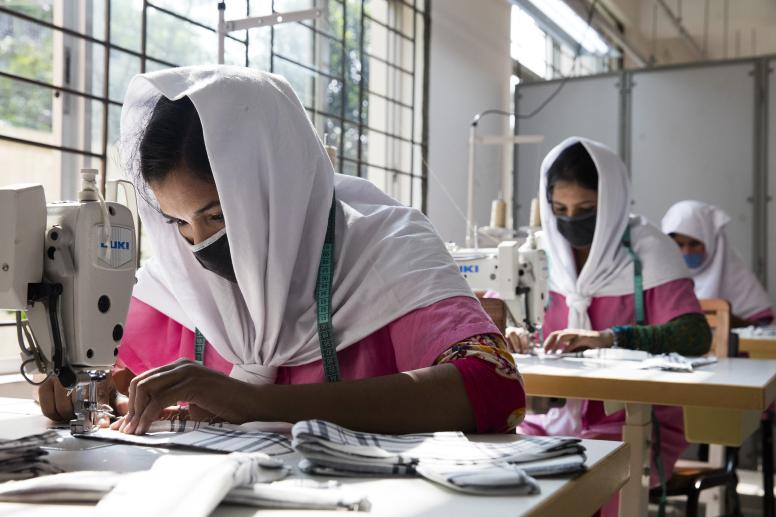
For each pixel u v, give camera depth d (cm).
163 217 151
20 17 227
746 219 578
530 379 227
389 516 77
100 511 71
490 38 523
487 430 127
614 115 605
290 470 92
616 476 109
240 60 305
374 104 411
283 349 146
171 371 121
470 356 131
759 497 430
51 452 107
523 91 623
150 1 268
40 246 127
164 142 132
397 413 122
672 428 275
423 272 146
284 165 137
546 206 321
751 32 900
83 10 248
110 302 132
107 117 255
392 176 423
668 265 313
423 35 440
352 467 93
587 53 625
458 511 79
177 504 72
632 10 812
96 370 131
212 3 293
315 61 360
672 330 295
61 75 244
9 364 226
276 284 140
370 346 146
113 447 110
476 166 508
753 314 515
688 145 591
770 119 572
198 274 153
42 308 128
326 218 147
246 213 133
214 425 122
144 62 266
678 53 946
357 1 391
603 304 316
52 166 242
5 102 228
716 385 208
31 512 76
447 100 467
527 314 279
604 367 245
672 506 377
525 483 85
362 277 148
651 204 601
